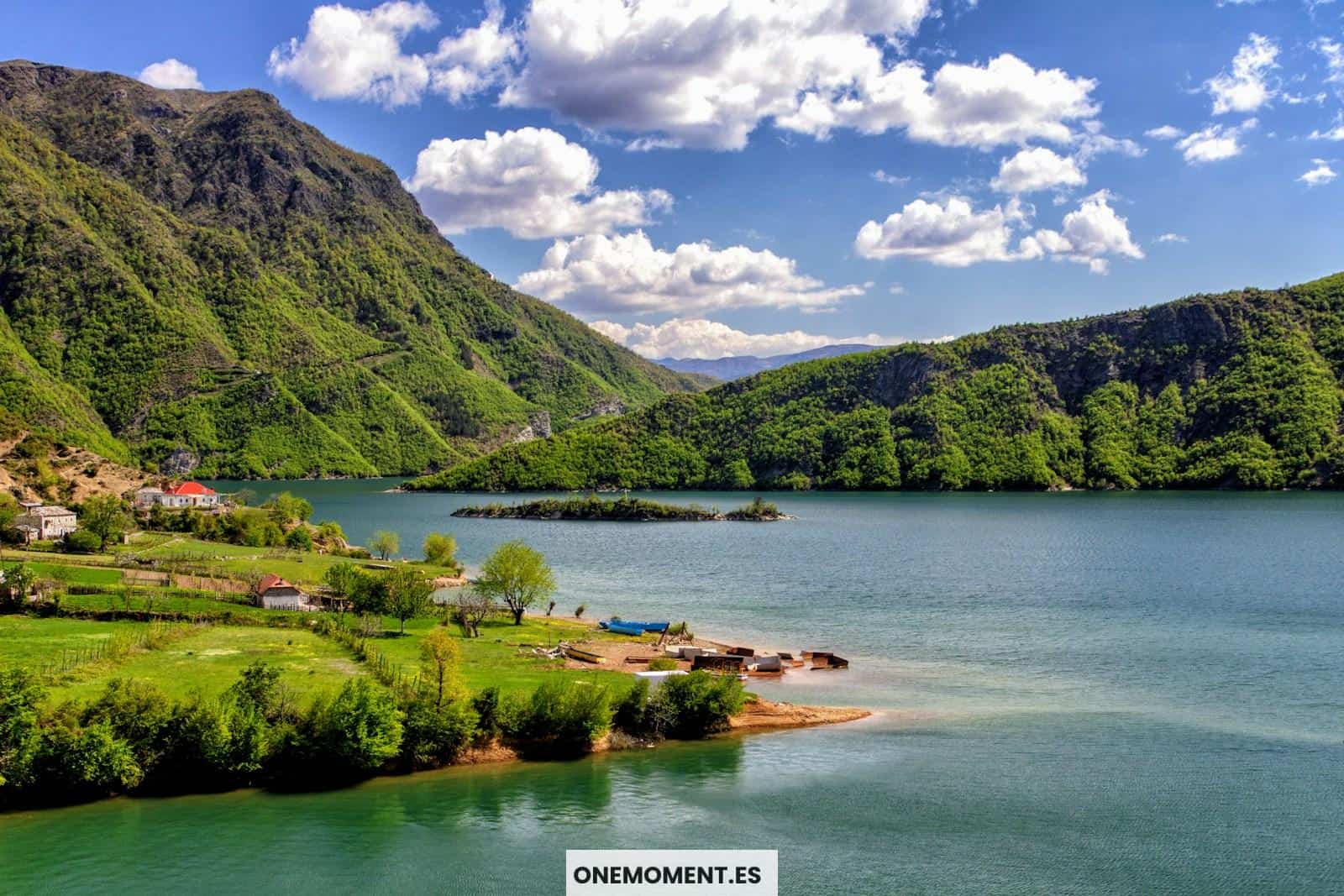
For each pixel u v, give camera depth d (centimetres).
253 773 6981
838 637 12569
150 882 5566
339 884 5562
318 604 12381
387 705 7275
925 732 8425
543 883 5612
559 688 8025
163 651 9388
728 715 8569
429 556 18875
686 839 6206
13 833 6156
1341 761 7619
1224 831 6359
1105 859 5941
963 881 5700
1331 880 5728
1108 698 9500
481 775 7300
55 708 7012
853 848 6078
